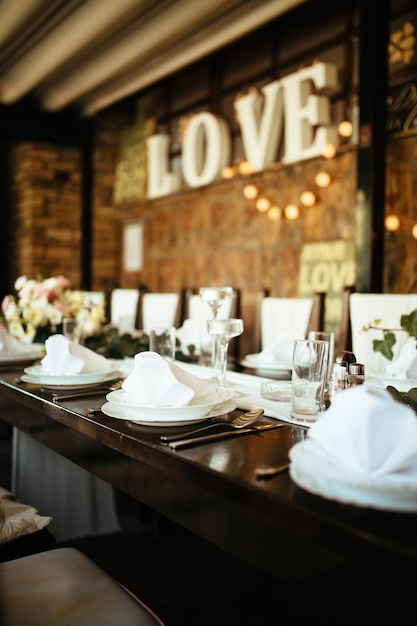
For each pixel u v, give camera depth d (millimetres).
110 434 1253
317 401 1366
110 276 6730
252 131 4719
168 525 2547
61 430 1521
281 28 4875
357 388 917
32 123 6094
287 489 909
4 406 1883
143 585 2135
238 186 5121
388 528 773
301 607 2012
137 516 2729
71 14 4281
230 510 962
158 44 4789
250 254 5023
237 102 4840
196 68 5695
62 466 2408
